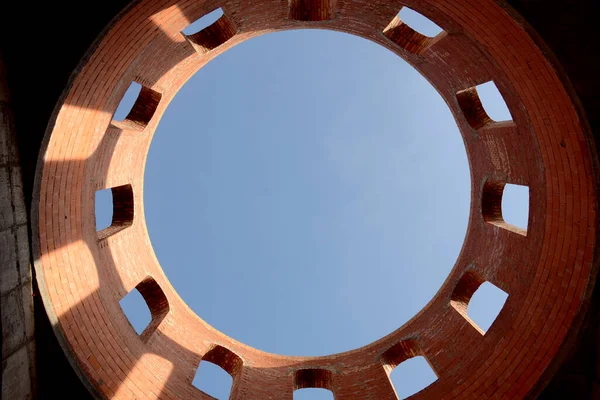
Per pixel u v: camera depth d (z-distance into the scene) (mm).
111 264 8148
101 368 6375
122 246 8875
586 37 5305
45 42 5406
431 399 7836
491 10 5688
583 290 5777
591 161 5559
